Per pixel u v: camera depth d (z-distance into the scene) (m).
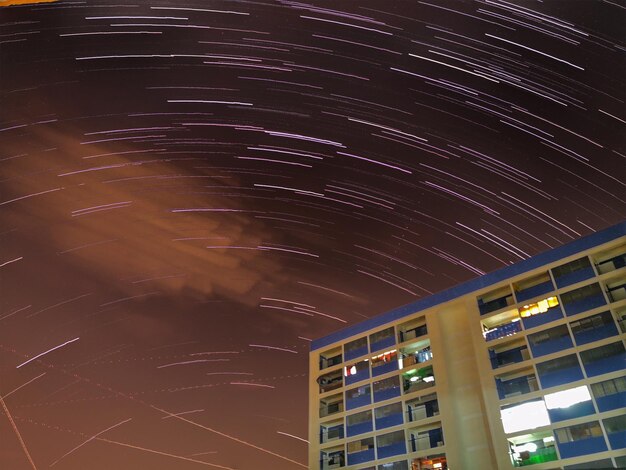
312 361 35.28
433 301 31.00
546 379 23.61
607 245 24.91
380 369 31.39
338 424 31.83
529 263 27.27
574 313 24.42
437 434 26.98
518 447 23.25
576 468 21.11
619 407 21.19
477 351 26.50
